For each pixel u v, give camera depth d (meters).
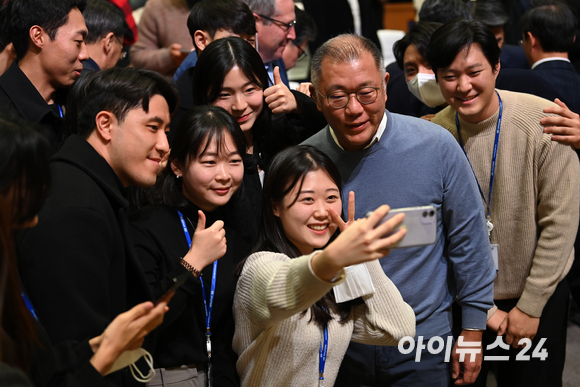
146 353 1.32
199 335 1.66
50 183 1.13
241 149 1.76
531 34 2.92
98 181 1.42
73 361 1.18
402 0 5.87
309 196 1.63
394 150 1.86
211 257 1.59
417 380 1.94
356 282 1.65
